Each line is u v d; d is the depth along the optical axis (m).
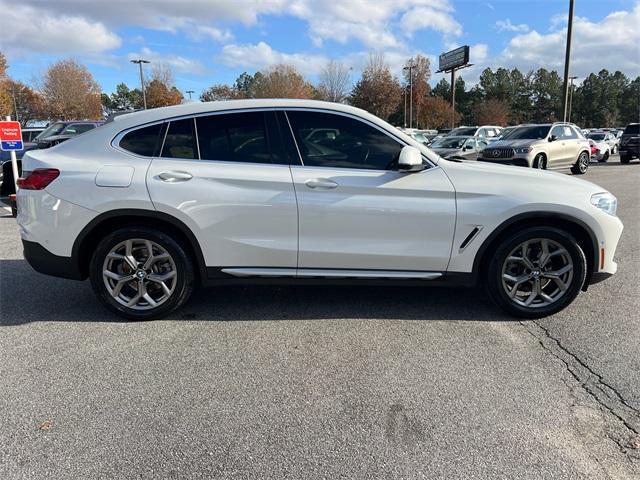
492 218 3.81
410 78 63.78
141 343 3.61
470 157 16.95
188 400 2.86
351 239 3.84
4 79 55.56
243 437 2.53
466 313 4.18
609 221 3.92
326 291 4.74
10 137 9.49
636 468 2.29
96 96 72.19
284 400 2.86
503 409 2.76
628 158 23.31
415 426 2.61
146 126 3.89
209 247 3.84
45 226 3.81
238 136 3.88
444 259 3.89
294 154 3.86
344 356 3.40
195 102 4.01
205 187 3.76
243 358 3.38
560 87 102.81
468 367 3.24
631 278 5.14
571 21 24.41
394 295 4.62
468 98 99.56
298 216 3.79
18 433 2.55
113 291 3.94
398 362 3.31
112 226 3.92
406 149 3.66
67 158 3.86
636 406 2.79
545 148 15.12
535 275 3.96
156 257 3.91
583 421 2.65
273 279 3.93
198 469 2.29
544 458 2.36
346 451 2.42
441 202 3.81
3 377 3.12
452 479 2.22
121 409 2.77
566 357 3.38
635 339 3.65
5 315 4.14
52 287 4.88
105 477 2.24
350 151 3.87
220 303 4.42
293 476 2.25
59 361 3.33
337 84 56.53
